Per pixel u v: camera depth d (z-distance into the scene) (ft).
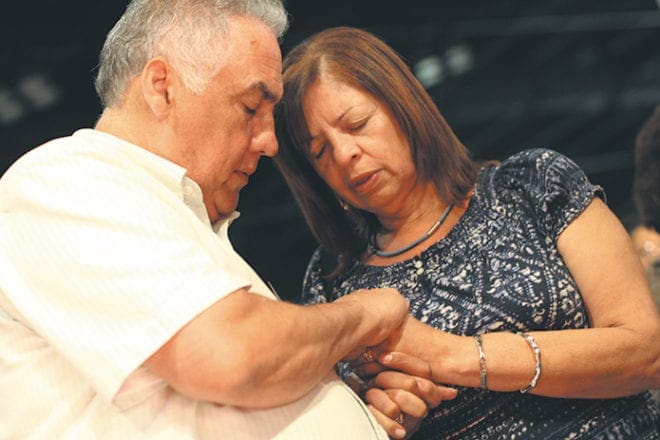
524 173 8.33
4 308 6.70
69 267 6.24
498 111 22.22
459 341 7.67
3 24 15.64
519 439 7.88
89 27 16.22
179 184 6.78
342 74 8.36
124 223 6.28
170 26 6.91
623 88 23.29
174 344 6.09
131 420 6.45
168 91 6.88
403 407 7.57
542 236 8.07
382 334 7.29
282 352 6.25
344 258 9.12
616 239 8.01
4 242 6.55
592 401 8.00
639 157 10.37
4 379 6.64
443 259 8.34
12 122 16.66
